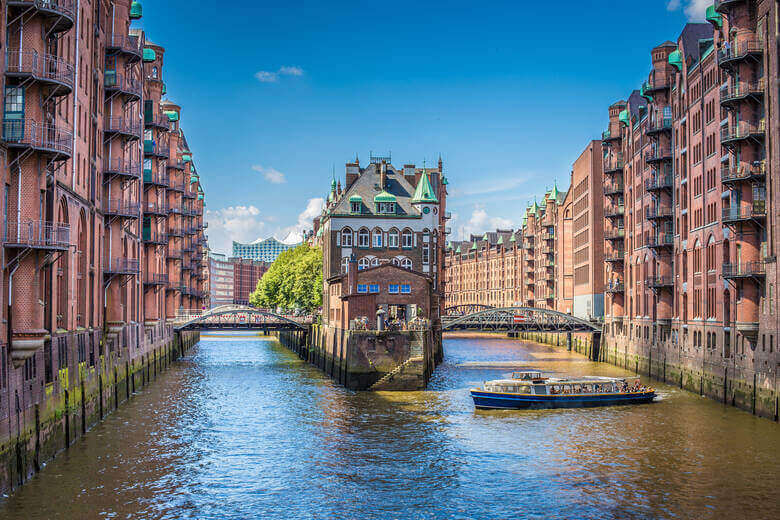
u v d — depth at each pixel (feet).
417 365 220.23
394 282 255.09
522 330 337.11
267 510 109.09
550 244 499.92
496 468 131.64
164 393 215.51
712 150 205.57
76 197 150.71
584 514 108.27
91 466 127.95
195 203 453.17
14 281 112.16
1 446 104.22
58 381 133.39
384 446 147.13
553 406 188.96
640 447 146.00
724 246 193.16
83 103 160.97
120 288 191.72
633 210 295.89
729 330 192.03
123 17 198.49
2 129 109.91
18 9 114.42
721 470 129.49
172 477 123.75
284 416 177.27
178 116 332.60
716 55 200.64
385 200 324.80
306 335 334.24
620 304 310.65
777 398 163.43
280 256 474.08
